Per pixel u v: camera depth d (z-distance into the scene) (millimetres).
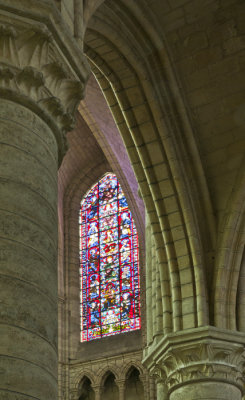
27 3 8969
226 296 18031
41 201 8406
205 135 18344
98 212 33531
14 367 7164
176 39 17609
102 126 30938
